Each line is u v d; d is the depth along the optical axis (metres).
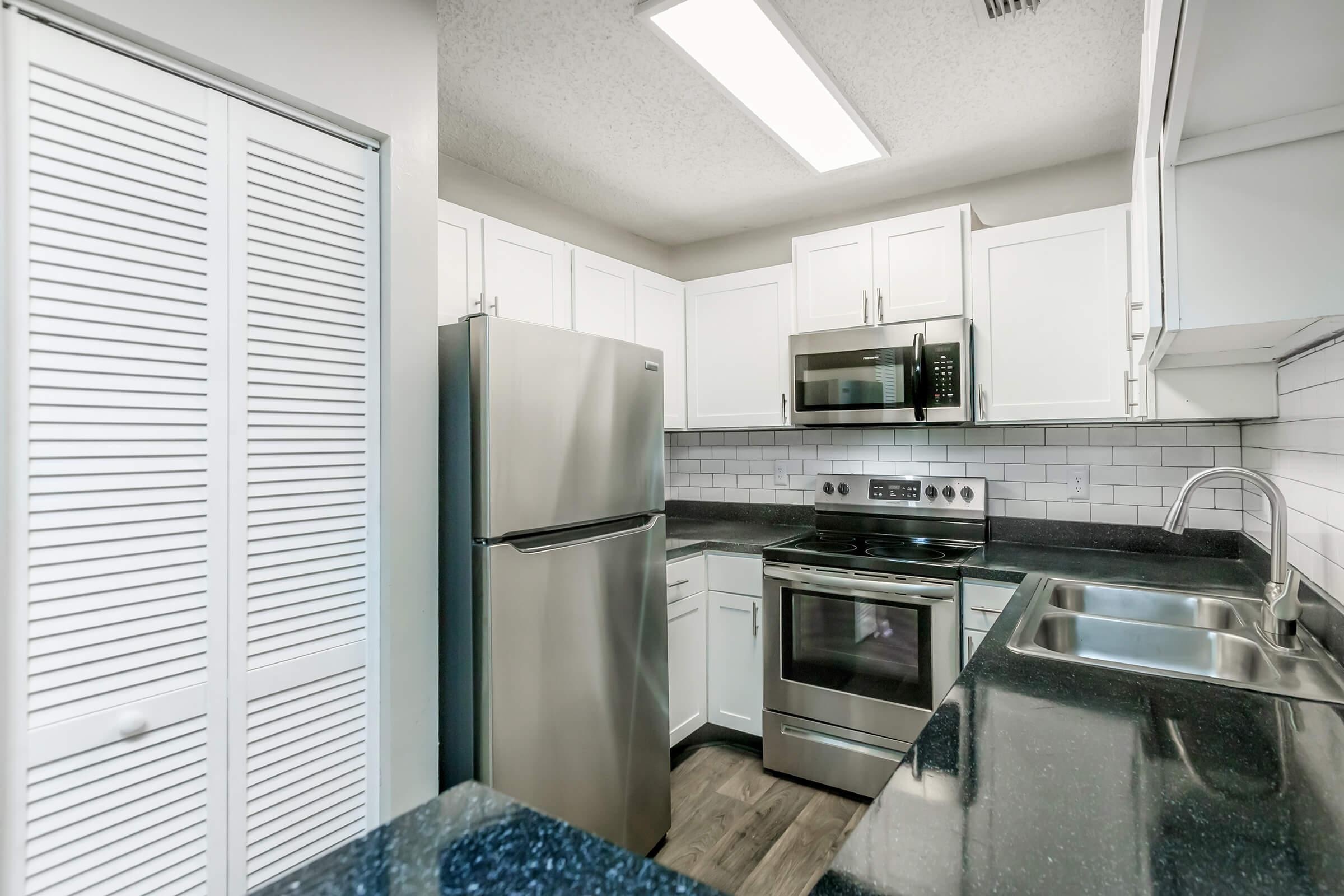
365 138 1.42
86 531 1.04
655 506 2.07
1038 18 1.61
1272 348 1.49
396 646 1.43
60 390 1.02
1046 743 0.85
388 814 1.42
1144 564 2.13
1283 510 1.32
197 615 1.16
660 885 0.49
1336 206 0.87
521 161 2.43
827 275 2.68
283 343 1.28
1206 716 0.93
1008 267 2.32
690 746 2.71
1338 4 0.59
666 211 2.94
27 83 0.98
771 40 1.67
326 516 1.35
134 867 1.08
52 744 1.00
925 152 2.36
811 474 3.09
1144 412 2.06
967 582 2.14
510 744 1.57
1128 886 0.55
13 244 0.97
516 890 0.48
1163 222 0.96
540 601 1.65
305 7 1.29
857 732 2.32
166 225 1.13
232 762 1.20
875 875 0.57
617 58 1.79
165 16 1.10
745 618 2.61
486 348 1.54
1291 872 0.57
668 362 2.99
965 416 2.33
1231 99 0.80
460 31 1.67
